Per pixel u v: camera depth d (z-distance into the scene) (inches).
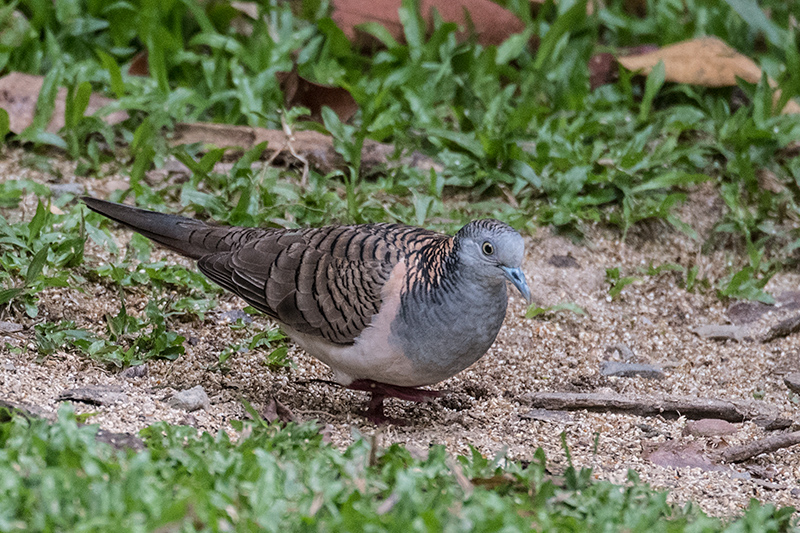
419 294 315.6
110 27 584.1
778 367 419.5
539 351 420.5
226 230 356.8
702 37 604.4
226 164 512.4
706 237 509.4
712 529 245.3
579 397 373.4
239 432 297.3
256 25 576.7
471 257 310.0
